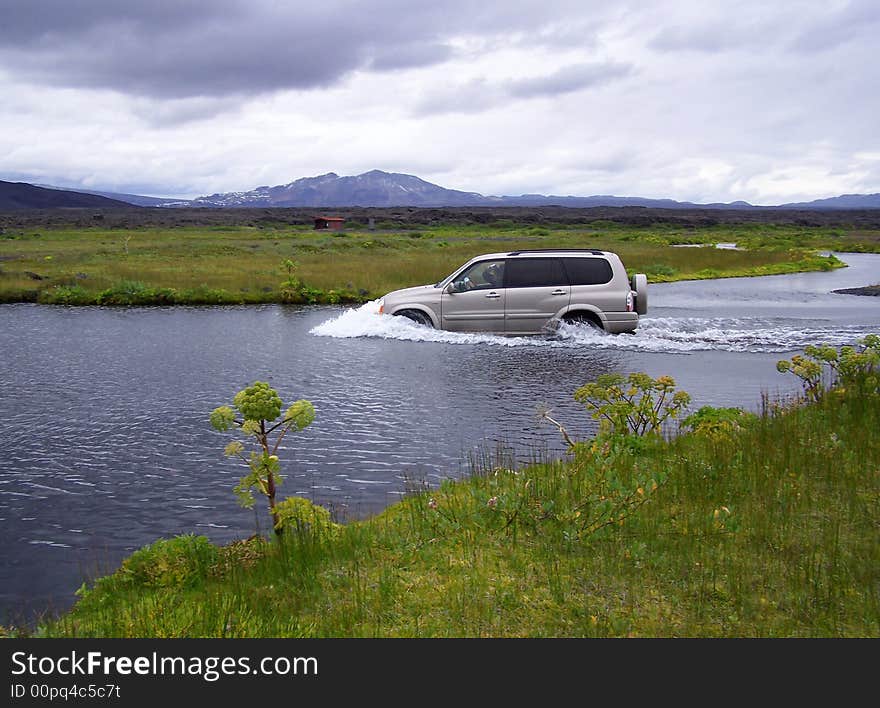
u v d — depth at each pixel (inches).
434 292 670.5
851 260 2044.8
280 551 205.2
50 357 565.6
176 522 257.0
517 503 222.4
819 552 194.7
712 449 280.5
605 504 212.1
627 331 647.8
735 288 1184.8
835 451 268.7
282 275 1146.7
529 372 505.7
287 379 484.1
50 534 247.6
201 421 383.2
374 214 7672.2
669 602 172.7
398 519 234.7
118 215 7283.5
